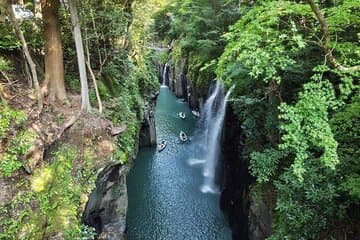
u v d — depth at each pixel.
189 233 12.64
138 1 13.76
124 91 13.40
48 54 9.73
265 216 9.58
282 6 6.47
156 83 23.95
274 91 9.82
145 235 12.45
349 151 7.05
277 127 9.12
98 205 9.61
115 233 10.70
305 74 9.04
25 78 10.03
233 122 14.40
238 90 12.35
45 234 6.86
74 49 12.03
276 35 7.03
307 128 5.41
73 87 11.17
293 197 7.75
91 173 8.60
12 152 7.27
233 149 14.23
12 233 6.45
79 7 10.52
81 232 7.49
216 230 12.87
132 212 13.84
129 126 11.89
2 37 9.10
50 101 9.62
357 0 5.87
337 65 5.59
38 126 8.39
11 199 6.87
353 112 6.66
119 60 13.59
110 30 11.84
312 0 5.18
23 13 10.50
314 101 5.38
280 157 8.72
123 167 10.80
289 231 7.70
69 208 7.36
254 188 10.50
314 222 7.43
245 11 11.66
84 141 9.16
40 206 7.03
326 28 5.40
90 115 9.86
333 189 6.96
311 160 7.47
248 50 6.90
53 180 7.57
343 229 7.59
